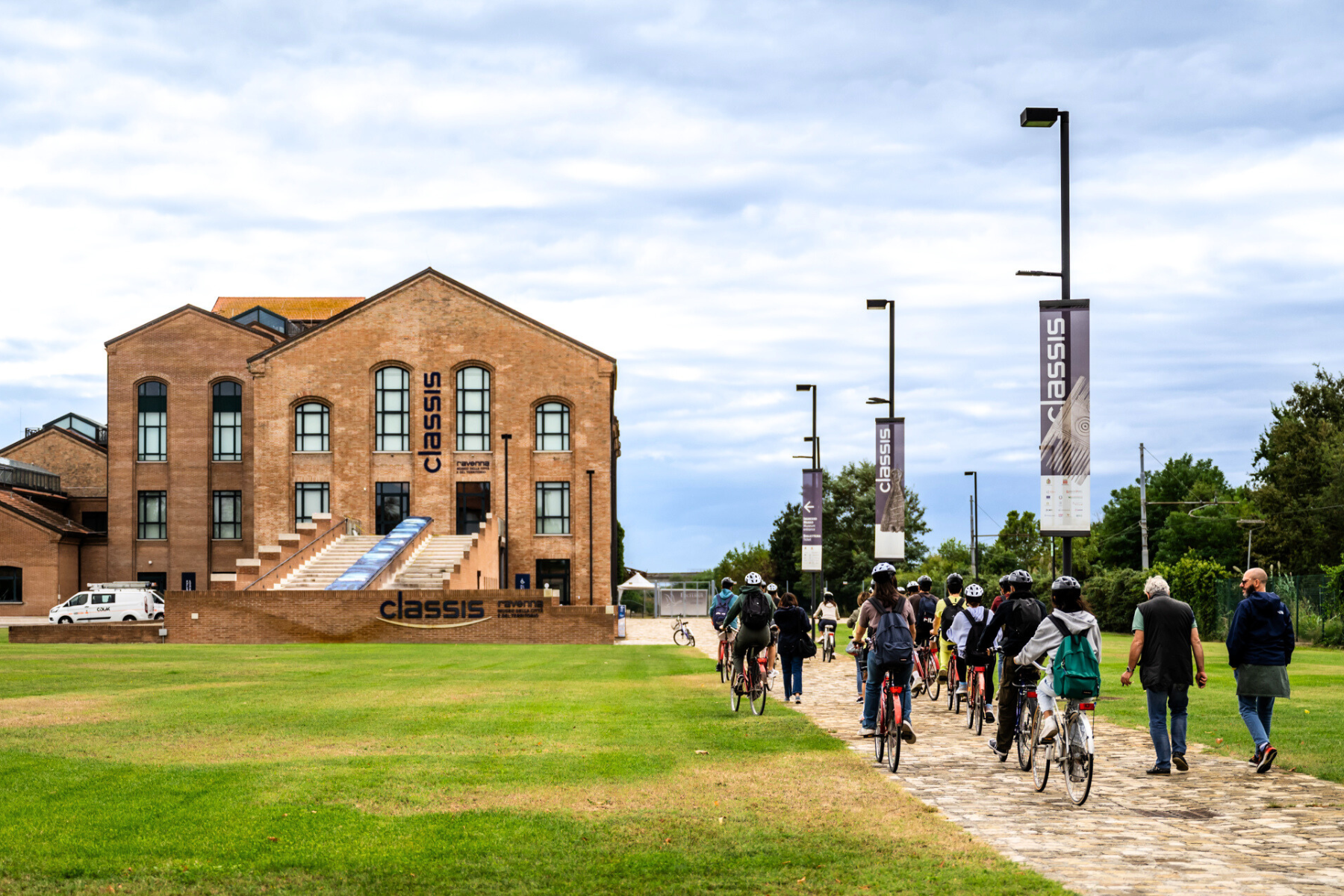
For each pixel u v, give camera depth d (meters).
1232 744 14.37
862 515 104.06
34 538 67.44
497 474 62.06
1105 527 103.88
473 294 62.59
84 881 7.68
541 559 61.88
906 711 12.86
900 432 35.47
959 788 11.38
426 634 42.66
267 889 7.55
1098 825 9.63
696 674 26.33
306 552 52.25
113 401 70.50
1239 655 12.46
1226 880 7.77
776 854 8.48
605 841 8.84
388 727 15.48
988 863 8.16
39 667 27.09
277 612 42.56
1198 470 103.69
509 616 42.69
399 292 62.78
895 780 11.78
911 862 8.21
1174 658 12.29
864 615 13.27
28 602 67.25
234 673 25.59
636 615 83.69
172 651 35.03
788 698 20.08
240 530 70.12
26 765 11.93
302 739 14.17
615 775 11.69
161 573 69.75
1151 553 99.06
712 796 10.66
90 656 32.16
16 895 7.37
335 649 37.19
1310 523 71.31
